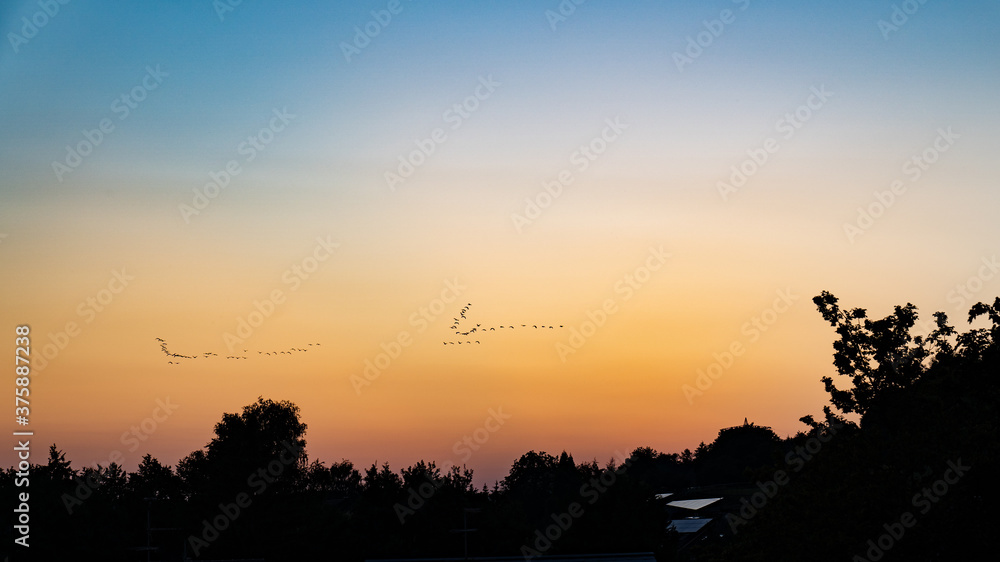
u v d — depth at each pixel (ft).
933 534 131.03
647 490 293.02
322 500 353.72
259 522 333.21
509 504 293.23
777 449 160.15
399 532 292.20
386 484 308.19
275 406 386.11
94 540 275.39
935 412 141.08
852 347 151.84
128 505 317.22
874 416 150.41
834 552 135.03
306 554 299.38
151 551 319.68
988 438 135.95
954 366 142.82
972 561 125.70
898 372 146.82
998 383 133.90
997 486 126.21
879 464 139.13
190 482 361.71
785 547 145.69
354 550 293.64
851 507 136.05
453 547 281.33
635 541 279.49
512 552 279.49
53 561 264.93
